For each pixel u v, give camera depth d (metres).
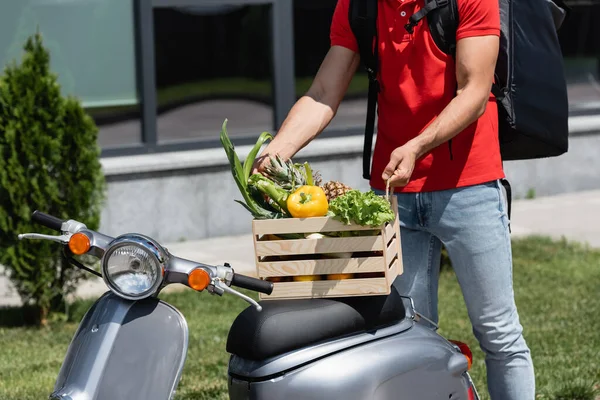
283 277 3.41
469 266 3.86
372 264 3.32
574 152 12.38
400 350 3.40
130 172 9.91
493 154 3.83
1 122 7.30
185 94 10.56
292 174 3.49
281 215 3.44
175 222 10.23
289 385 3.23
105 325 3.09
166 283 3.07
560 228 10.68
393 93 3.83
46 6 9.93
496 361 3.98
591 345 6.53
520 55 3.96
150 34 10.32
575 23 12.65
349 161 10.92
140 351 3.08
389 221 3.38
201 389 5.63
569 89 12.73
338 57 3.95
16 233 7.36
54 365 6.30
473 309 3.94
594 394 5.44
